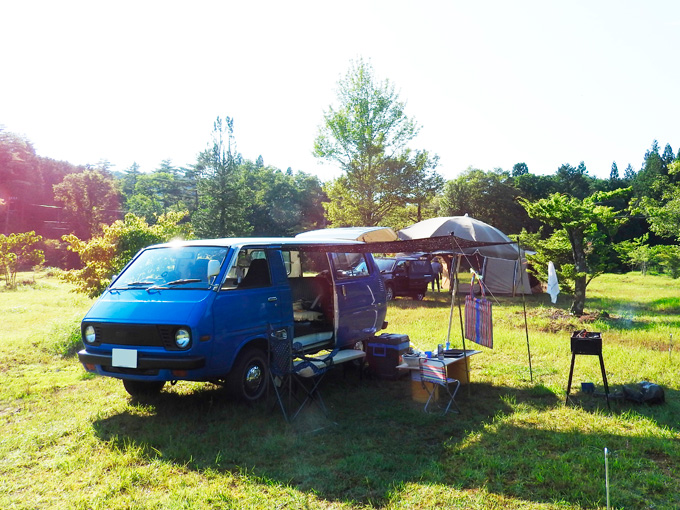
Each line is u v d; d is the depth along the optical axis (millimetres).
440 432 5441
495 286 21578
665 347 9930
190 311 5578
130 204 87625
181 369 5438
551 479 4230
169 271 6395
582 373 7930
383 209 35969
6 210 61438
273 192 78375
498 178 61094
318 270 8227
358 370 8250
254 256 6582
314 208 81438
